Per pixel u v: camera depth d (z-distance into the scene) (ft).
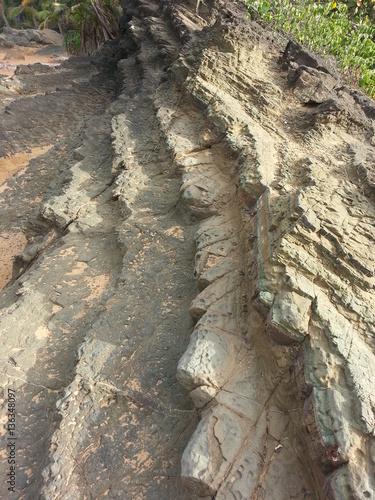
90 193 7.77
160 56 12.83
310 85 8.78
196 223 6.28
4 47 33.55
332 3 15.08
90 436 4.10
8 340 5.20
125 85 12.93
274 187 5.49
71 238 6.80
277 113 7.91
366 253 4.36
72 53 31.07
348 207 5.06
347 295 4.05
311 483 3.48
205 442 3.52
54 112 15.10
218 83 8.22
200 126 7.79
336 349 3.61
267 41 10.82
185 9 14.65
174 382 4.50
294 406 3.81
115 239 6.49
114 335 4.94
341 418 3.22
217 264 5.13
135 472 3.90
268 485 3.44
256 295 4.28
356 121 7.80
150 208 6.81
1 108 15.47
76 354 4.75
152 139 8.38
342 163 6.55
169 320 5.10
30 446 4.35
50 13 36.35
